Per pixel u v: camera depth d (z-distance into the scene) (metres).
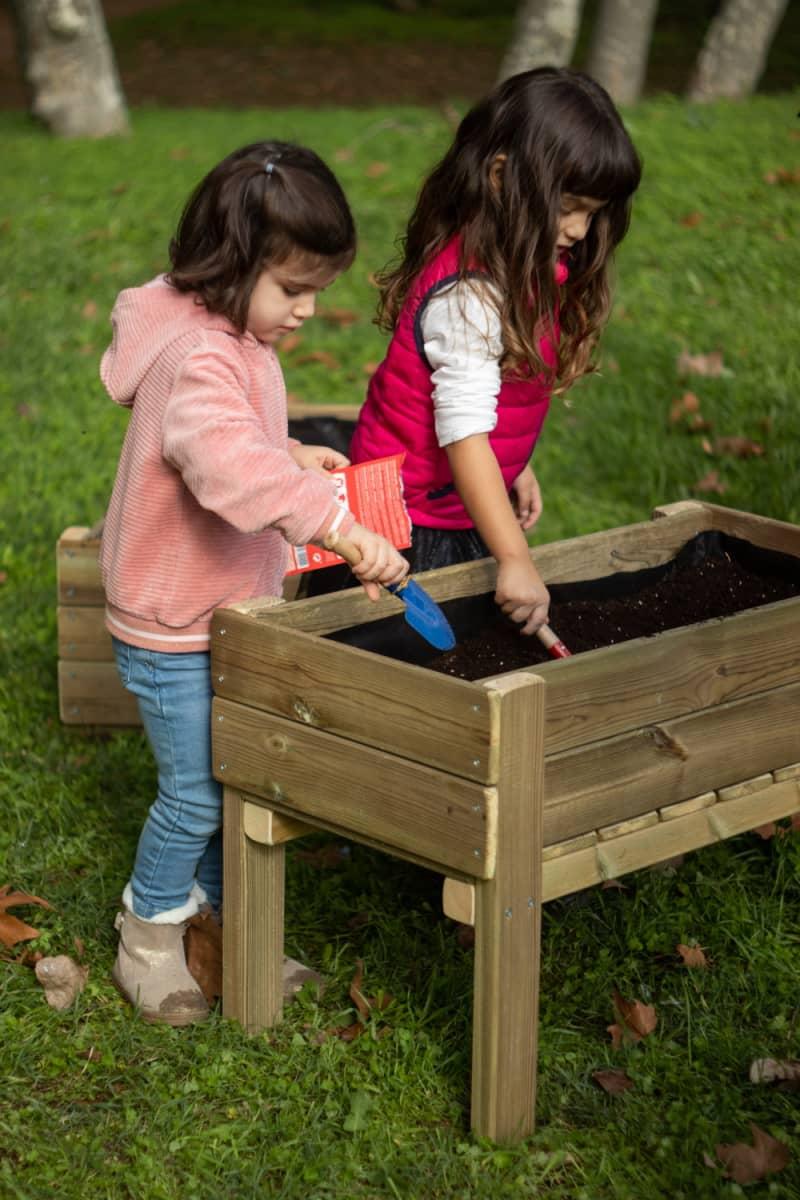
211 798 2.68
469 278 2.71
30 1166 2.39
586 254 2.86
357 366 6.25
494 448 2.96
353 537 2.36
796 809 2.69
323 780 2.43
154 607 2.54
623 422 5.52
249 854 2.62
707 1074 2.60
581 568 3.05
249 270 2.36
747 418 5.36
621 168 2.65
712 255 6.86
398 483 2.82
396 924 3.02
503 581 2.67
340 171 8.97
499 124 2.67
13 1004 2.80
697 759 2.50
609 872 2.40
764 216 7.33
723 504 4.87
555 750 2.29
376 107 13.84
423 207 2.86
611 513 4.95
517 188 2.64
